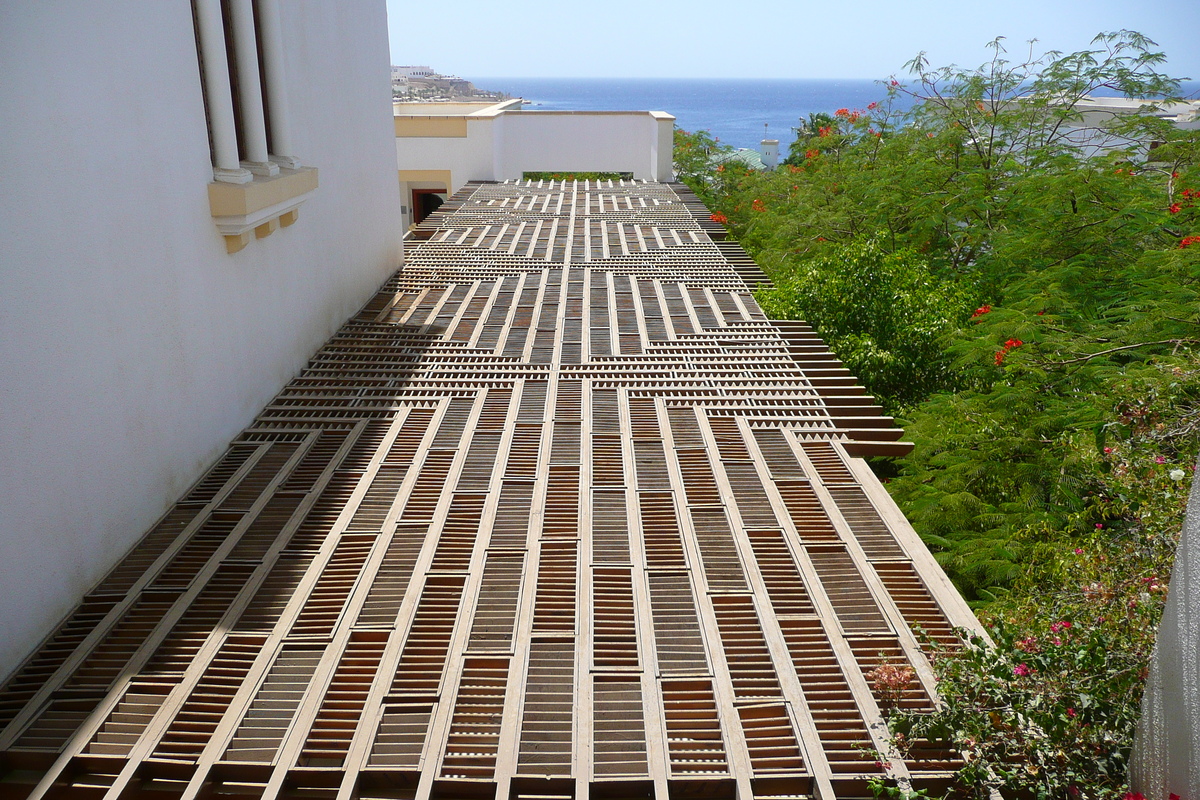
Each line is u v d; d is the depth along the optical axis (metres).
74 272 3.14
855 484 4.05
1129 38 10.29
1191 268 6.63
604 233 9.66
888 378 7.07
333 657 2.79
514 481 4.05
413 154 14.05
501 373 5.48
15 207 2.80
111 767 2.37
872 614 3.05
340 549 3.51
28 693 2.68
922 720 2.34
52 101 3.00
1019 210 9.77
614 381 5.33
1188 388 4.04
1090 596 2.96
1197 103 13.44
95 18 3.26
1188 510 2.06
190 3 4.10
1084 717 2.34
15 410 2.81
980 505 5.31
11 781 2.36
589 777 2.29
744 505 3.83
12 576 2.80
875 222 11.55
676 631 2.94
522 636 2.89
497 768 2.32
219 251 4.40
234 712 2.54
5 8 2.74
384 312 6.86
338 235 6.45
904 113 12.43
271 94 5.13
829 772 2.31
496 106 16.30
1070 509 4.98
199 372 4.18
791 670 2.72
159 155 3.78
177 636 2.94
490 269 8.09
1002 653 2.48
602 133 15.92
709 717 2.56
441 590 3.20
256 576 3.29
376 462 4.29
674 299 7.05
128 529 3.53
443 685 2.64
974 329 7.19
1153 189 8.71
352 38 6.78
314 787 2.33
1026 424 5.72
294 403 5.12
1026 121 11.19
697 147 17.94
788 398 5.05
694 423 4.74
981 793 2.24
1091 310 7.42
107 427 3.37
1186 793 1.92
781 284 8.41
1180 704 1.98
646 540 3.54
